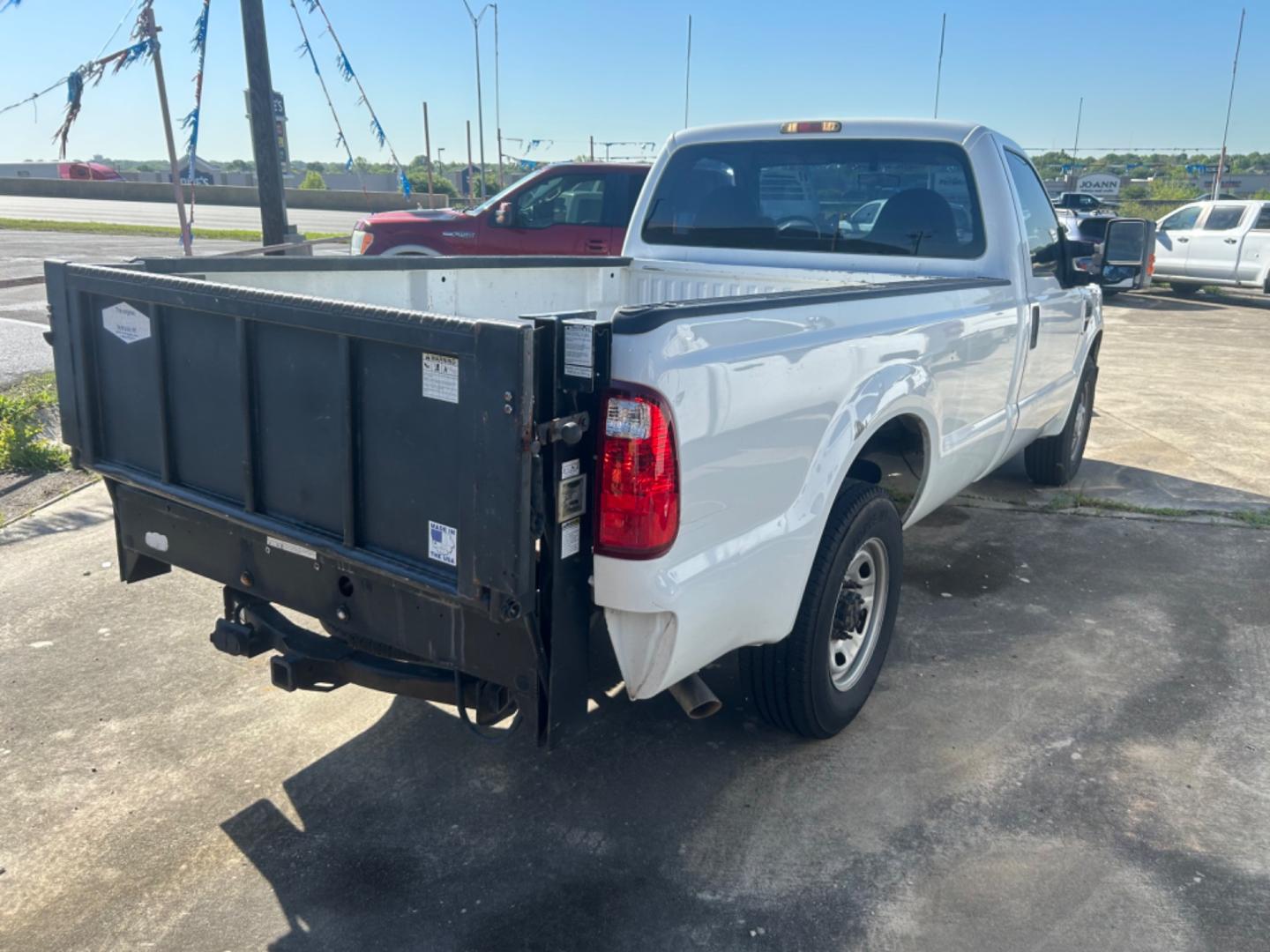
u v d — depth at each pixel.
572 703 2.47
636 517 2.35
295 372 2.53
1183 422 8.29
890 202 4.56
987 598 4.66
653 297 5.19
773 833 2.97
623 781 3.22
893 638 4.24
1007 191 4.39
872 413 3.18
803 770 3.29
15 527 5.27
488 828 2.99
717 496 2.57
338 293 3.82
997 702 3.73
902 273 4.53
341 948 2.53
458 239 10.74
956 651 4.13
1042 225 4.97
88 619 4.24
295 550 2.73
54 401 7.34
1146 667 4.01
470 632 2.46
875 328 3.25
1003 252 4.36
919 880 2.78
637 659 2.54
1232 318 15.61
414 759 3.32
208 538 2.96
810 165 4.69
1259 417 8.51
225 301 2.57
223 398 2.71
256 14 9.36
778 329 2.73
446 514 2.32
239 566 2.90
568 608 2.39
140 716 3.54
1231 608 4.58
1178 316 15.91
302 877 2.77
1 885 2.71
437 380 2.25
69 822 2.96
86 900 2.66
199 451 2.83
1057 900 2.70
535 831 2.97
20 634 4.09
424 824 3.00
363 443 2.45
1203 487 6.44
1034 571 4.99
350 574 2.63
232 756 3.31
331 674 2.81
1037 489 6.36
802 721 3.28
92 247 18.61
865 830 2.99
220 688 3.74
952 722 3.59
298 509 2.64
